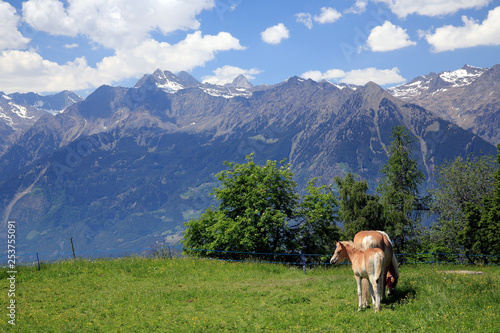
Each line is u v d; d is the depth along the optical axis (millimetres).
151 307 15523
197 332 12492
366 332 11102
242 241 28344
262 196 29750
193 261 25250
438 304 12602
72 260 25797
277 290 17297
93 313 15172
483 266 27203
